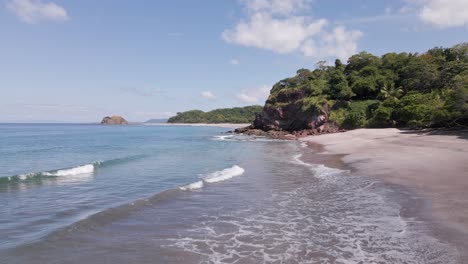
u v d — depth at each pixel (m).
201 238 9.65
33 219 11.57
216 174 21.00
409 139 36.53
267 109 87.19
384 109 60.78
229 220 11.36
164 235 9.91
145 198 14.10
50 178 20.25
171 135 85.25
